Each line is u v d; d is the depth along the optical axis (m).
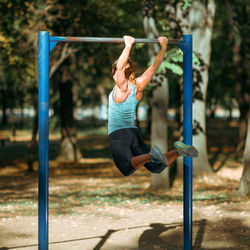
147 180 16.69
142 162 3.94
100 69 23.58
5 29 15.33
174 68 12.52
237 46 24.47
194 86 15.34
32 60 16.20
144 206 11.05
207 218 9.10
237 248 6.91
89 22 18.72
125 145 4.14
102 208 10.89
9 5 15.17
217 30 23.16
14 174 19.02
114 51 18.66
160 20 14.59
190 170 5.70
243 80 24.67
